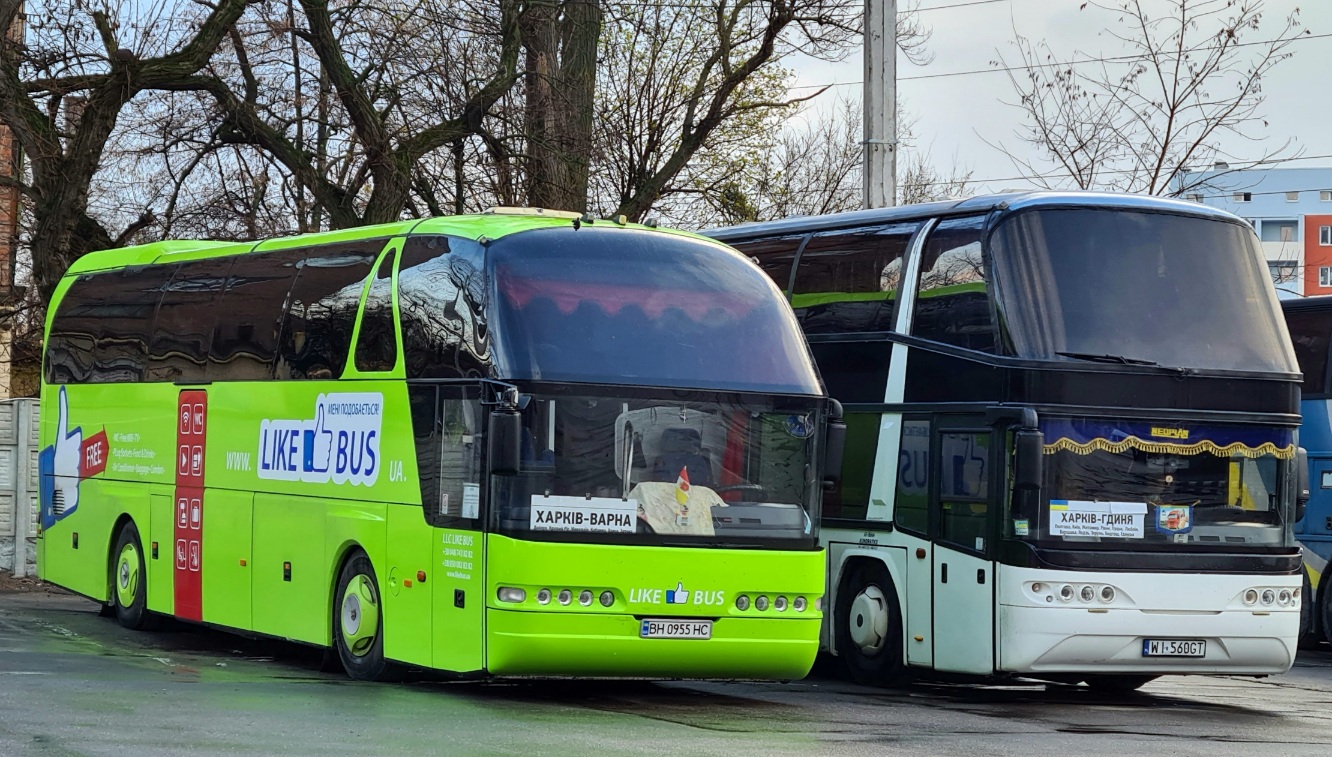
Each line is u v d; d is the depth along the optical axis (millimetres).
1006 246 13812
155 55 24297
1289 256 93562
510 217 12719
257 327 15203
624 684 13898
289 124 26328
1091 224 13906
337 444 13617
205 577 15734
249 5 24938
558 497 11445
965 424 13930
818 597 12305
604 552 11477
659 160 30422
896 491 14672
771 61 30719
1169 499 13594
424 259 12844
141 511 17062
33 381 34531
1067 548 13281
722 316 12414
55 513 19172
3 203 26531
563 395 11562
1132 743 10797
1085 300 13672
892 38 24250
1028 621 13195
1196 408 13734
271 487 14602
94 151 23766
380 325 13227
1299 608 13922
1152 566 13391
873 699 13672
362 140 25500
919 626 14305
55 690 11109
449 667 11844
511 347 11617
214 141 26547
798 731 10656
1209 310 14031
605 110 29922
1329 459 20000
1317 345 20297
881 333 15016
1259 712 13734
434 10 26484
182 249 17359
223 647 16172
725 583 11836
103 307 18484
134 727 9281
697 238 12961
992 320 13719
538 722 10453
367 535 12969
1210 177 26703
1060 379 13375
